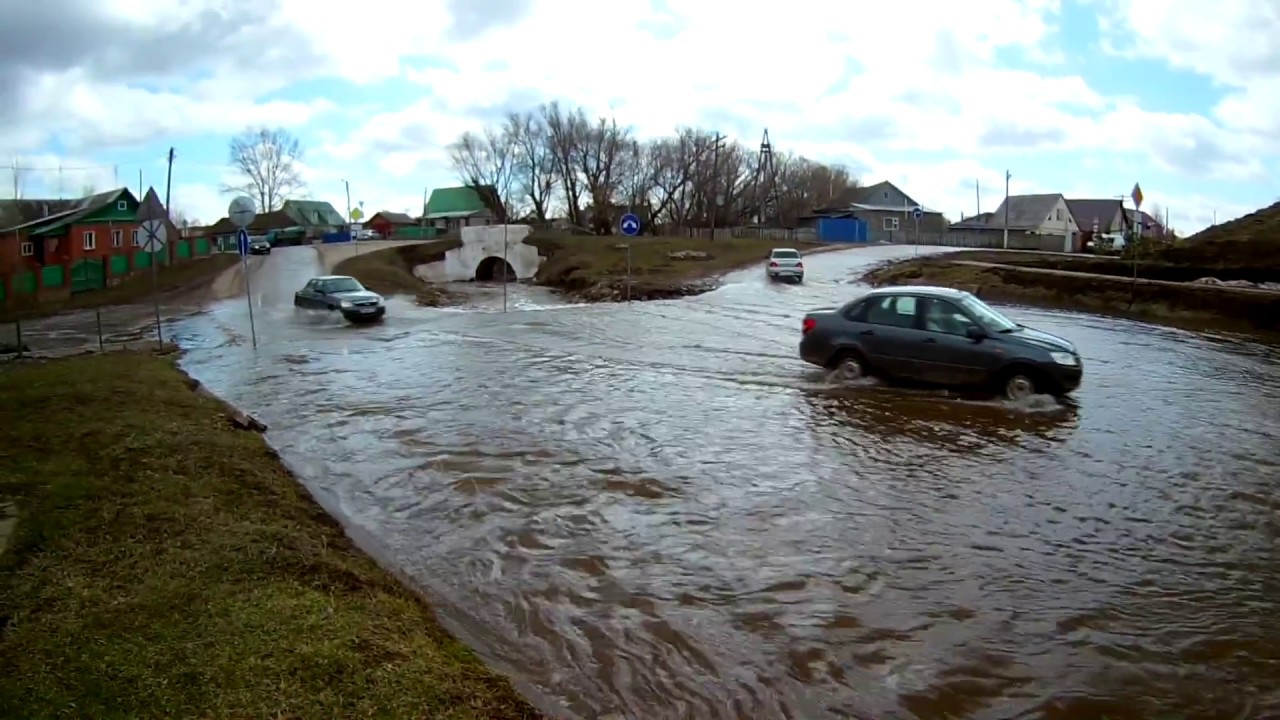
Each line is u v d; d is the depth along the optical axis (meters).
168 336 23.12
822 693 4.57
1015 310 24.33
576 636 5.22
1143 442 9.39
